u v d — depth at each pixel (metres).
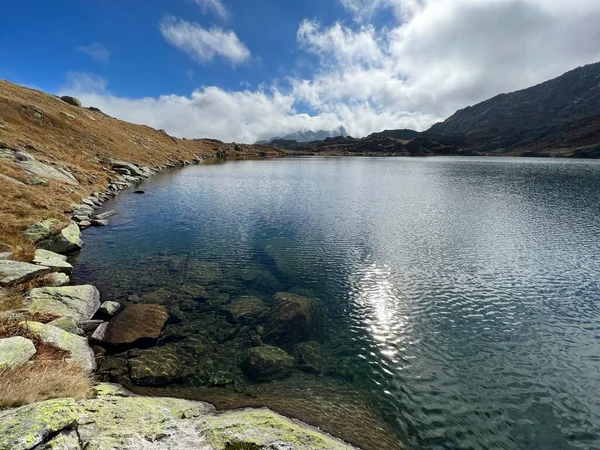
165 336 17.86
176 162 136.75
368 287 25.19
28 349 12.18
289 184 86.94
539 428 12.70
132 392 13.20
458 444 11.87
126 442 7.95
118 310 20.03
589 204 57.97
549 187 80.62
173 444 8.50
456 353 17.41
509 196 67.00
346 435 11.59
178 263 28.73
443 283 25.98
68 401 8.98
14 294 18.19
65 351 14.00
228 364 15.88
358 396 14.09
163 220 43.75
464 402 13.95
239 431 9.66
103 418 8.85
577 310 22.00
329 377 15.30
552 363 16.69
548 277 27.16
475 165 170.62
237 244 34.59
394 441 11.75
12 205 32.25
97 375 14.04
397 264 29.75
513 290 24.88
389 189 78.06
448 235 38.72
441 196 67.19
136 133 140.12
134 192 64.19
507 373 15.88
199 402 12.66
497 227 42.50
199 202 57.28
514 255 32.16
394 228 41.69
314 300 22.53
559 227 42.47
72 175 55.62
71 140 77.06
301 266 29.03
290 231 39.84
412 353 17.38
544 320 20.80
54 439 7.24
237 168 139.12
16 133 59.28
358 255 31.84
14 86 92.50
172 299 22.19
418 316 21.17
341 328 19.69
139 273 26.23
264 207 54.22
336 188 79.50
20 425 7.30
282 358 16.22
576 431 12.59
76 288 21.09
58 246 28.86
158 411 10.52
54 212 35.31
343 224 43.47
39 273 21.64
